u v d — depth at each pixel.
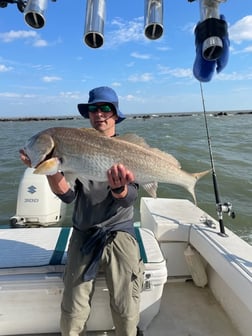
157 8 2.32
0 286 2.26
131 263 2.19
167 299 3.05
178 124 43.72
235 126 36.44
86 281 2.16
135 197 2.11
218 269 2.60
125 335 2.16
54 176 2.16
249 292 2.17
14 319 2.36
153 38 2.42
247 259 2.47
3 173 11.53
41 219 4.75
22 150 2.05
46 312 2.37
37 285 2.30
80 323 2.17
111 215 2.29
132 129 33.28
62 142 1.99
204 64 2.50
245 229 6.76
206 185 9.78
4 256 2.46
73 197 2.30
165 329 2.67
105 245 2.22
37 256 2.47
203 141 20.34
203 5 2.37
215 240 2.82
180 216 3.41
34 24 2.19
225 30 2.34
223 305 2.90
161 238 3.21
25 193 4.77
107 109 2.30
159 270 2.40
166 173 2.23
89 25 2.21
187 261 3.18
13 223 4.73
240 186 9.67
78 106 2.42
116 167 1.92
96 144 1.99
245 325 2.52
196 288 3.22
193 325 2.72
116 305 2.15
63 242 2.72
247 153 15.35
